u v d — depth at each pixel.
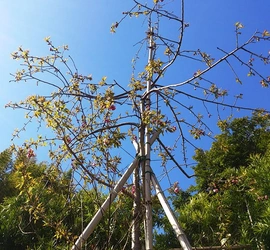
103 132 2.57
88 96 2.75
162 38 3.10
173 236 4.18
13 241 3.93
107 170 2.39
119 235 3.25
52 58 2.86
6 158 5.37
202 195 4.41
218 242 3.34
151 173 2.65
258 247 3.43
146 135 2.79
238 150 6.10
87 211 3.62
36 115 2.52
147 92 3.07
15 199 4.08
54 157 2.66
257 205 3.76
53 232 3.91
